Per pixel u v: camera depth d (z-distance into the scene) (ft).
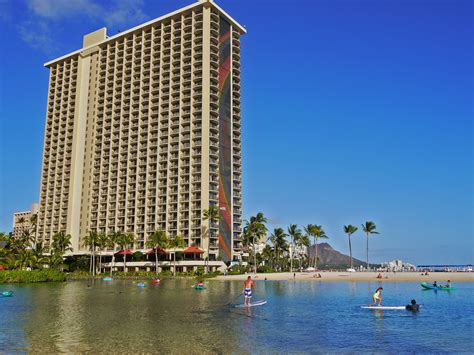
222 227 453.58
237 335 85.40
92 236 448.65
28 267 380.99
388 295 185.98
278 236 524.11
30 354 69.00
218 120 479.00
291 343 77.77
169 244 422.82
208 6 498.28
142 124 515.91
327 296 180.75
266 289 230.48
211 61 489.67
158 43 536.83
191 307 137.90
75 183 562.25
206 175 451.53
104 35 591.37
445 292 202.69
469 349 73.31
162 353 69.46
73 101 595.06
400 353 70.28
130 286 270.26
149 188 490.49
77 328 94.63
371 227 495.82
